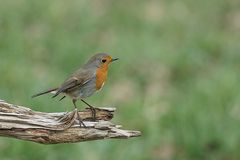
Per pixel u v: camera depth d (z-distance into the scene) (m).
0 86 15.75
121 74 17.06
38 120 8.55
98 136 8.60
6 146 13.23
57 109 14.43
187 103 15.11
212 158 14.06
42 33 18.92
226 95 15.59
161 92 16.52
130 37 18.92
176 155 14.06
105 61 9.80
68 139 8.59
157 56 17.72
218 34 19.75
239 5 21.97
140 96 16.16
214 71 17.59
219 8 21.77
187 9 21.42
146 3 21.67
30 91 15.31
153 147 14.08
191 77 17.30
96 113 9.14
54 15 19.72
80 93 9.70
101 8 21.19
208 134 14.23
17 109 8.65
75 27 19.58
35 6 20.09
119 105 15.40
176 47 18.75
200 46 18.67
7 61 16.59
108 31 19.62
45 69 17.22
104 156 13.34
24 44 17.92
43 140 8.55
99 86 9.84
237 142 14.16
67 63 17.45
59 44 18.12
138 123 14.56
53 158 13.20
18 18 19.38
